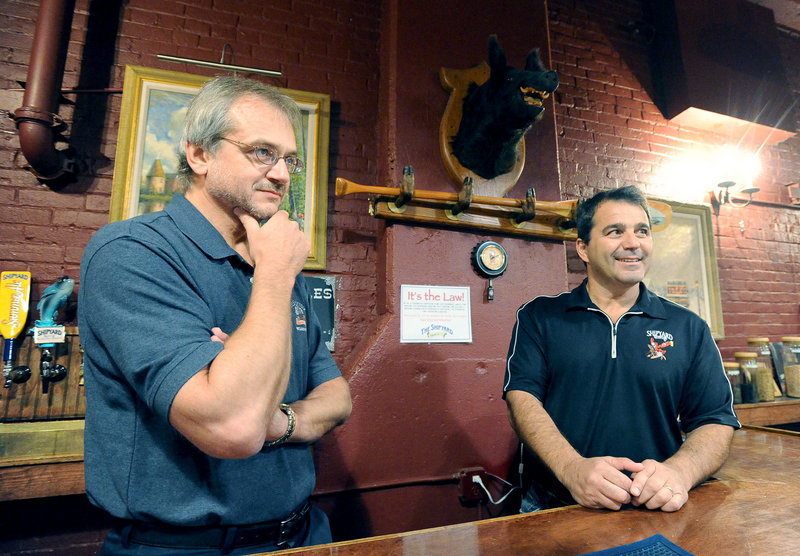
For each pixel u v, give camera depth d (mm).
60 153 1793
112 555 839
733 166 3096
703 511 947
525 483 1588
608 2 3010
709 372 1343
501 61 1792
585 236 1495
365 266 2170
